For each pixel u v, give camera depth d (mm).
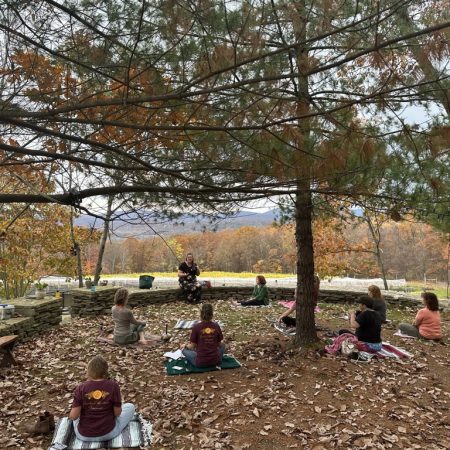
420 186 3432
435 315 7477
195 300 11688
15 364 6258
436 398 5016
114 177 3486
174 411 4691
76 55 2801
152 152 3395
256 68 2586
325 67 2406
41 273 18000
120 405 4094
